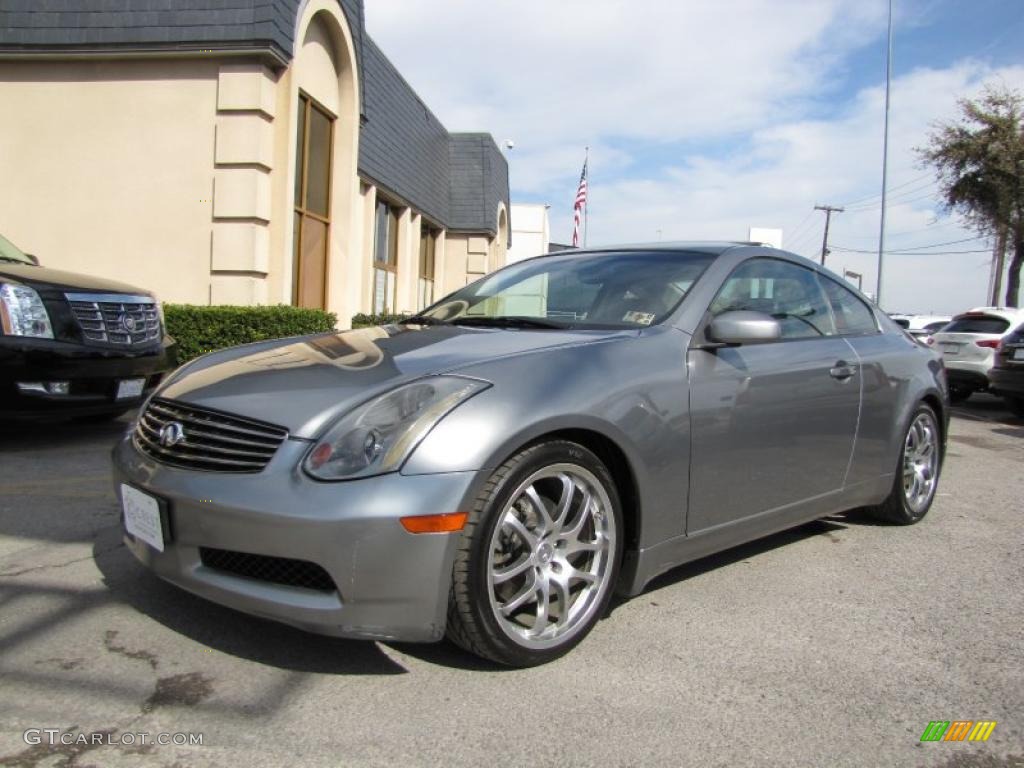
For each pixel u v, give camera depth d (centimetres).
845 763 218
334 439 240
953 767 219
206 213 956
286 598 237
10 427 646
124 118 960
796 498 360
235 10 913
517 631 255
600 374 279
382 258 1691
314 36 1122
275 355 312
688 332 318
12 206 984
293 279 1116
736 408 320
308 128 1128
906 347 454
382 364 279
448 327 349
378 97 1541
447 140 2220
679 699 248
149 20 922
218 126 944
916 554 409
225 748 212
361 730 223
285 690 242
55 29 931
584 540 277
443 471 235
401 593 232
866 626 311
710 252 370
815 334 392
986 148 2250
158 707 230
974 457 745
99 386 550
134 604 300
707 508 313
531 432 249
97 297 552
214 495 241
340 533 227
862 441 400
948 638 303
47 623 281
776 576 366
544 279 389
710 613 318
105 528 389
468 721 230
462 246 2259
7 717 221
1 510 414
